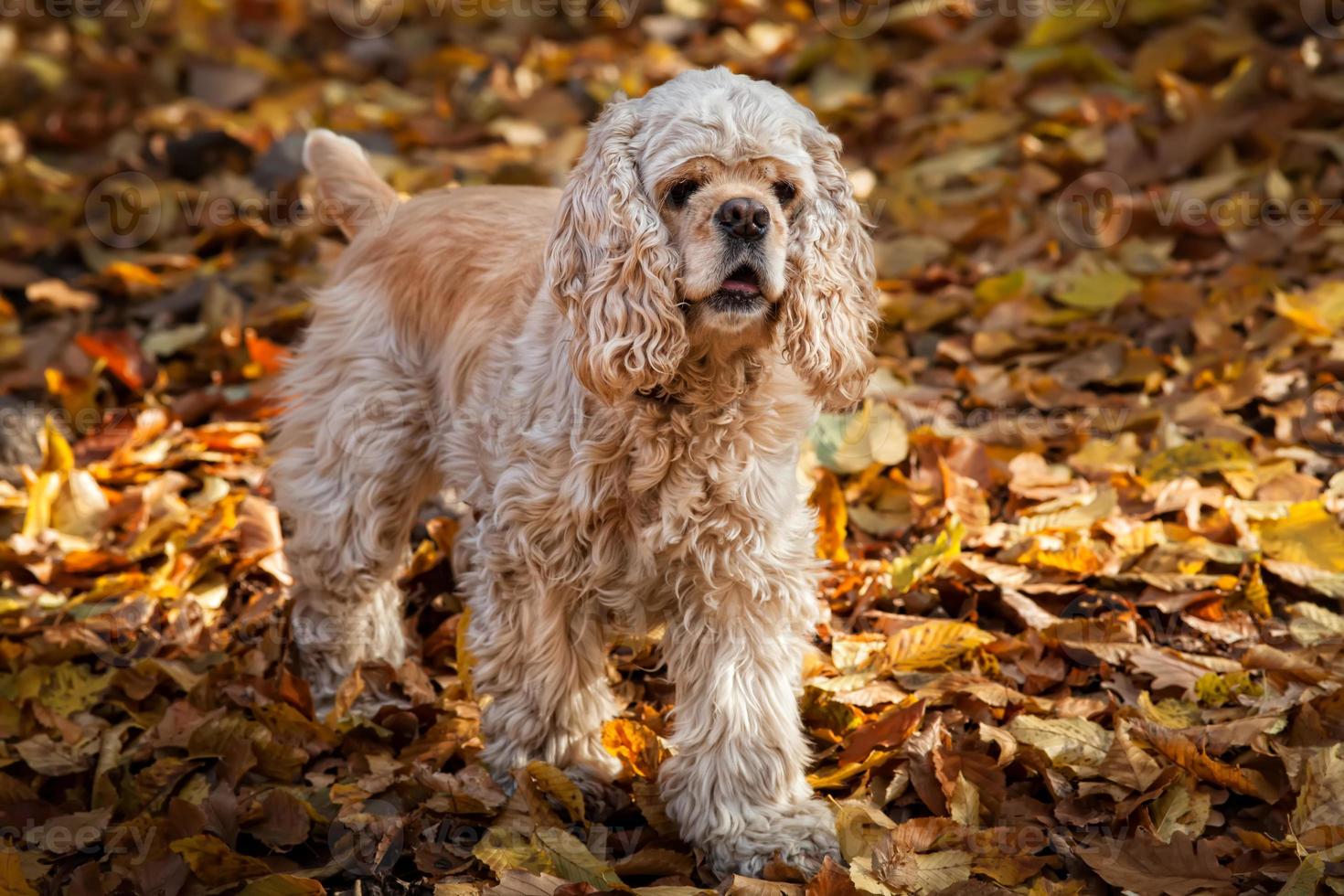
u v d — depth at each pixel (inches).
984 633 169.9
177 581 197.0
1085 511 194.1
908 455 214.8
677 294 136.2
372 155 328.5
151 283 283.7
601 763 157.1
